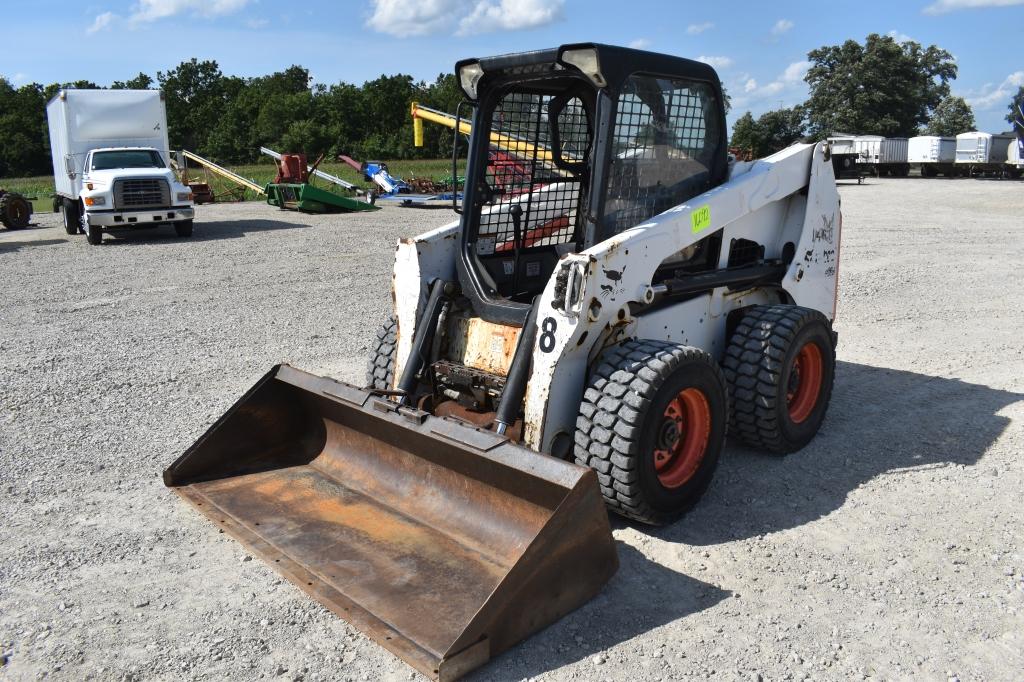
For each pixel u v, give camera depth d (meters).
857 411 5.96
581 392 4.15
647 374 3.89
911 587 3.64
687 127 4.77
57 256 14.32
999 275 11.62
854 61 73.69
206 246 15.38
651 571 3.78
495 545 3.64
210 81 108.75
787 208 5.48
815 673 3.05
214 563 3.86
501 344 4.36
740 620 3.39
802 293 5.55
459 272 4.60
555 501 3.43
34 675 3.06
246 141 73.19
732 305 5.12
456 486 3.88
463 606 3.25
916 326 8.63
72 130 17.34
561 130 4.84
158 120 18.31
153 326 8.70
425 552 3.64
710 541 4.07
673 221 4.38
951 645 3.22
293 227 18.72
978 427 5.62
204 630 3.34
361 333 8.31
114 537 4.09
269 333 8.33
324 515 4.00
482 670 3.06
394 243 15.62
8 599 3.56
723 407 4.36
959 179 41.09
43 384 6.59
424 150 65.81
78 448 5.26
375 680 3.04
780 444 4.99
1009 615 3.43
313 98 79.62
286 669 3.10
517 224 4.82
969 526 4.21
